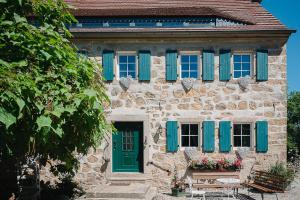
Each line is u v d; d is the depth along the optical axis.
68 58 5.30
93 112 5.12
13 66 4.34
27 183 9.08
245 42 13.55
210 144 13.43
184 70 13.79
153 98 13.57
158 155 13.46
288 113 22.38
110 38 13.55
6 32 4.50
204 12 13.98
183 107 13.55
